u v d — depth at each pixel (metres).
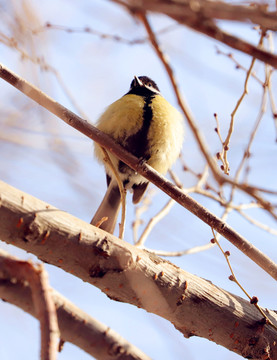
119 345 4.47
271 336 5.50
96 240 4.86
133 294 5.06
